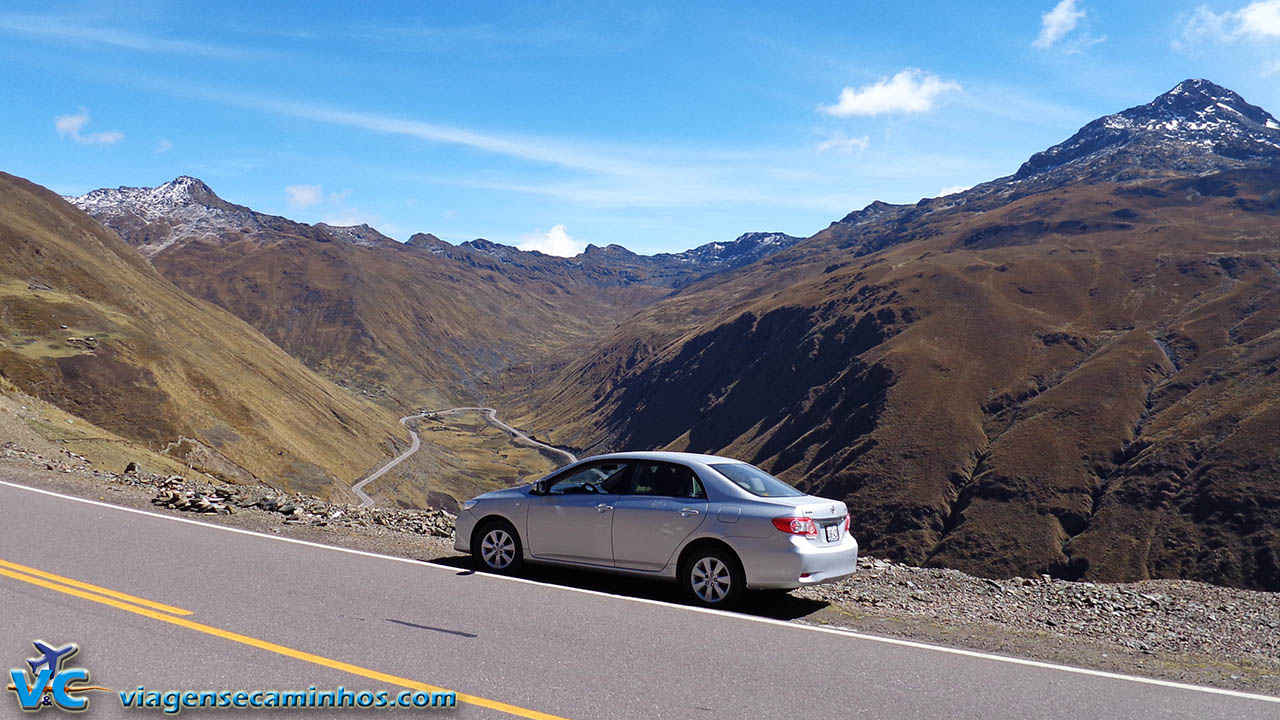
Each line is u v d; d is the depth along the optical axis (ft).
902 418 421.59
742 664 22.13
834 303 622.13
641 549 29.73
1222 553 290.97
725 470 30.32
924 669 22.65
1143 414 390.42
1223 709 20.58
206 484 52.34
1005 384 444.55
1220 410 359.87
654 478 30.81
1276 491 302.04
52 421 123.65
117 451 119.03
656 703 18.95
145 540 34.32
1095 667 24.21
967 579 39.24
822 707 19.20
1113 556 306.14
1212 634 31.01
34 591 25.93
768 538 27.94
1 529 34.63
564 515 31.14
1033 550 323.16
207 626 23.25
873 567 40.73
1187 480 326.85
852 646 24.58
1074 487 347.77
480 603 27.20
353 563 32.35
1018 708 19.84
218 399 295.89
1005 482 358.43
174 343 371.97
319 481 292.61
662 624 25.76
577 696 19.19
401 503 384.88
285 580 28.96
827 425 468.75
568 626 24.95
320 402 451.53
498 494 33.24
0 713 17.35
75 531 35.22
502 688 19.53
